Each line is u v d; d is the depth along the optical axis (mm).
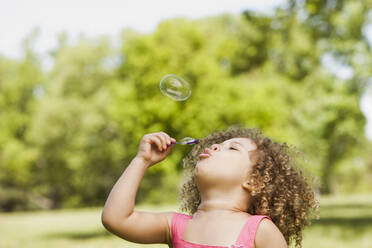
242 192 1571
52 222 13945
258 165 1611
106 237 8734
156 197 25047
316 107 14062
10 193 27156
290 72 13578
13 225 13062
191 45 9898
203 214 1560
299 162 1985
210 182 1564
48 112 22750
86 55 23547
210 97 9430
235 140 1684
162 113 9055
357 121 13938
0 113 26969
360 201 19312
